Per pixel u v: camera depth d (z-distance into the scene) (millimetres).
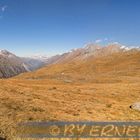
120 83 96312
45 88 67062
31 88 64438
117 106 50562
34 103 45500
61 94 58750
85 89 70938
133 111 47375
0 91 54125
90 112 43625
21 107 41188
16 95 51750
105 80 111250
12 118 34875
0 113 37094
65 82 94625
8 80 84562
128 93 67062
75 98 55781
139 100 58844
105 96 61844
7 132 29922
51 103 47625
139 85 83812
